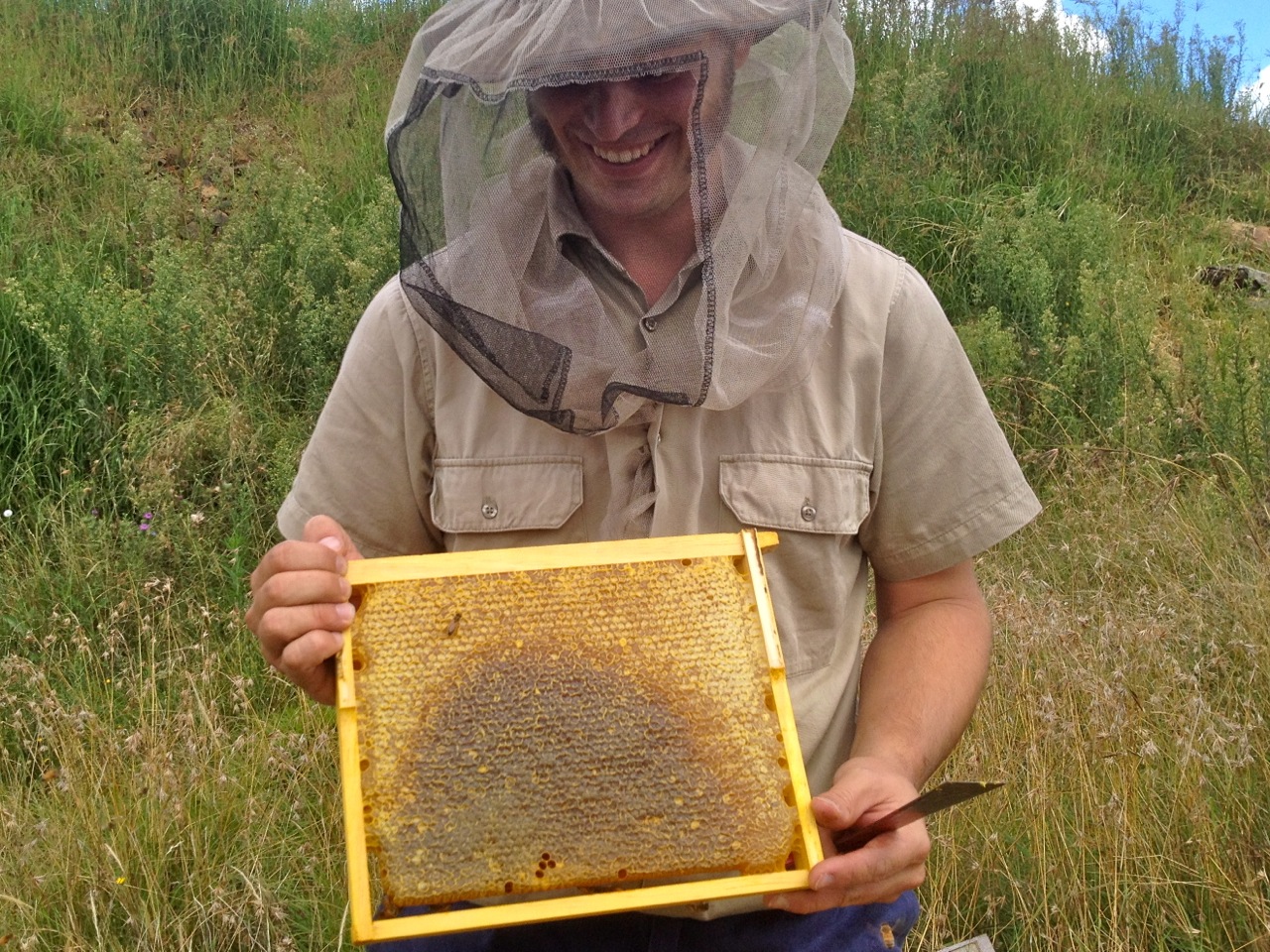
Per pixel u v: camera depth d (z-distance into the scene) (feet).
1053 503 13.55
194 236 17.97
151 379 14.49
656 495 4.75
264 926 8.73
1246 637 10.56
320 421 5.21
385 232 16.19
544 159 4.53
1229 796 8.97
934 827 9.15
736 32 4.21
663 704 4.17
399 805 4.02
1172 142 23.41
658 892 3.94
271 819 9.36
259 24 23.32
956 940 8.59
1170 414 14.93
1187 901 8.55
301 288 15.46
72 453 14.05
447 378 4.93
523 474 4.85
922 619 5.33
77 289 15.14
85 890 8.95
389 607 4.23
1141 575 11.99
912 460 5.07
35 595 12.19
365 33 24.47
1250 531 12.51
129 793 9.57
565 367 4.37
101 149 19.61
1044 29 25.00
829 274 4.68
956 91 21.88
